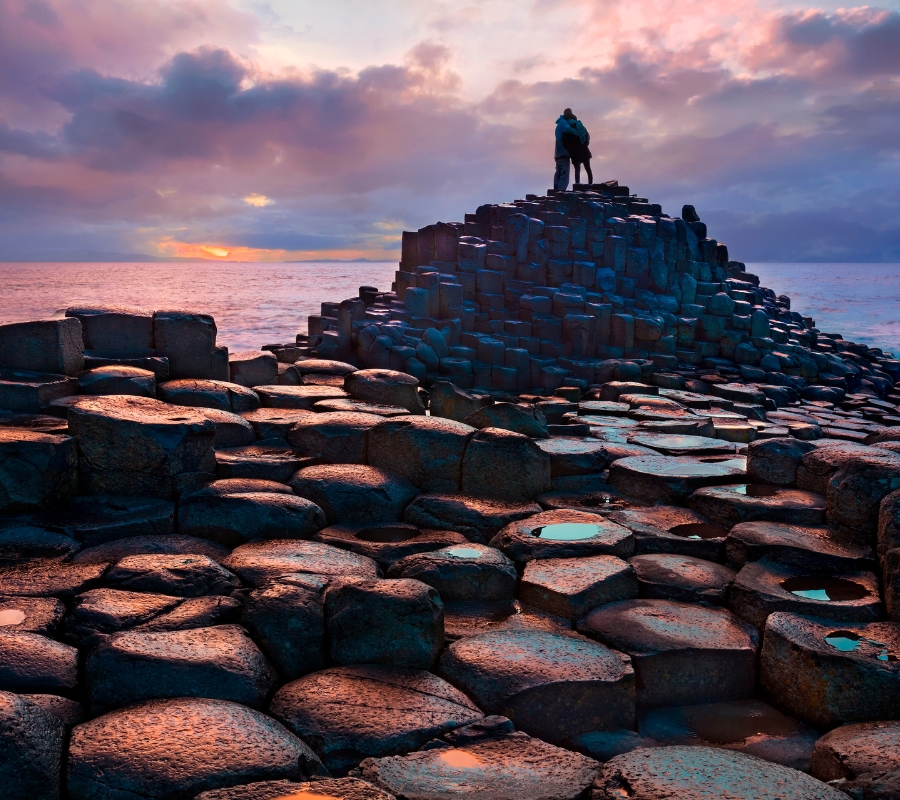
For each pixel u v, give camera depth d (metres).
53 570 4.82
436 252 19.27
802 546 5.35
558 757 3.53
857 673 4.06
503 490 6.67
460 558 5.29
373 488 6.36
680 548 5.76
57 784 3.13
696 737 4.07
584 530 5.88
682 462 7.24
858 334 37.62
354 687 3.98
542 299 18.16
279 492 6.13
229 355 9.06
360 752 3.55
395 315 17.06
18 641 3.89
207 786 3.11
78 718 3.61
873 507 5.41
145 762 3.18
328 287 103.88
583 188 24.72
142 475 5.86
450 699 3.94
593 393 14.88
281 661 4.25
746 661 4.48
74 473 5.79
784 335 20.11
